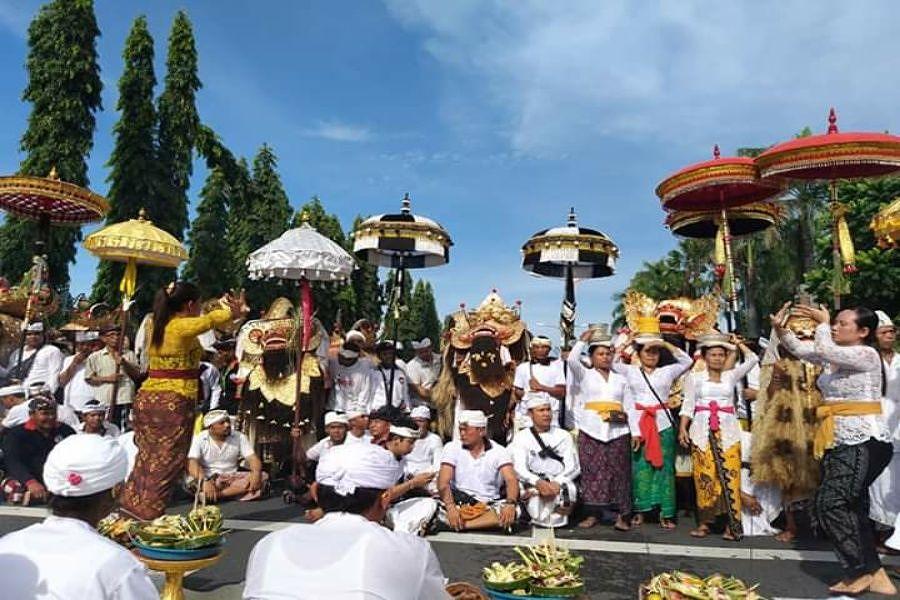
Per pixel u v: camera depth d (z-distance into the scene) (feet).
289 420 25.89
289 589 6.54
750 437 20.65
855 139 18.70
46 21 59.98
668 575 10.00
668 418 21.07
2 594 6.12
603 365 20.97
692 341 26.63
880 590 14.34
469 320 27.53
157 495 15.89
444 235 29.12
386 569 6.72
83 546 6.59
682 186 23.06
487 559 17.33
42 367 27.99
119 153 63.26
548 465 20.67
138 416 16.44
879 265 57.41
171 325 16.56
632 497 20.76
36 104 59.21
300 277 26.40
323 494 7.64
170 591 12.03
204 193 79.92
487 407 26.14
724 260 24.97
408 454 23.16
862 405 14.55
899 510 17.65
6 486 22.34
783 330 15.46
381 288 135.33
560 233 27.96
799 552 18.08
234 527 19.93
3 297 30.96
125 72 64.03
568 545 18.62
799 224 88.79
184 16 69.67
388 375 28.43
